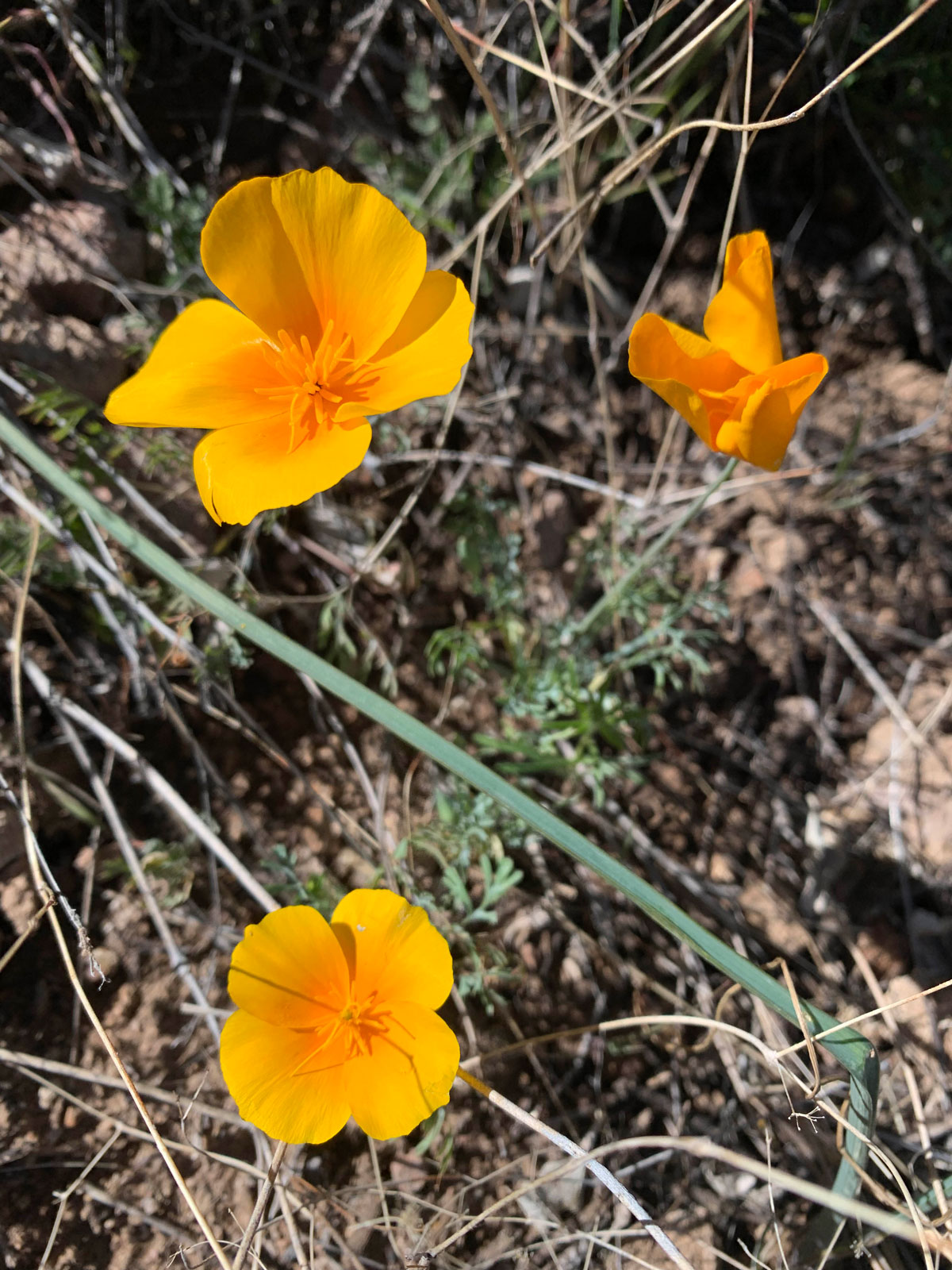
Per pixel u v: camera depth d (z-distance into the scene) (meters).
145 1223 0.19
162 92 0.26
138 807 0.23
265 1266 0.18
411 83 0.25
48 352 0.23
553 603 0.27
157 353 0.18
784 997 0.16
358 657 0.25
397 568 0.26
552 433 0.28
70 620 0.23
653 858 0.25
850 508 0.28
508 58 0.21
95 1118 0.20
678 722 0.27
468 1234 0.20
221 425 0.17
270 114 0.27
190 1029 0.21
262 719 0.24
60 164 0.24
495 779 0.17
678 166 0.28
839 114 0.26
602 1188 0.21
